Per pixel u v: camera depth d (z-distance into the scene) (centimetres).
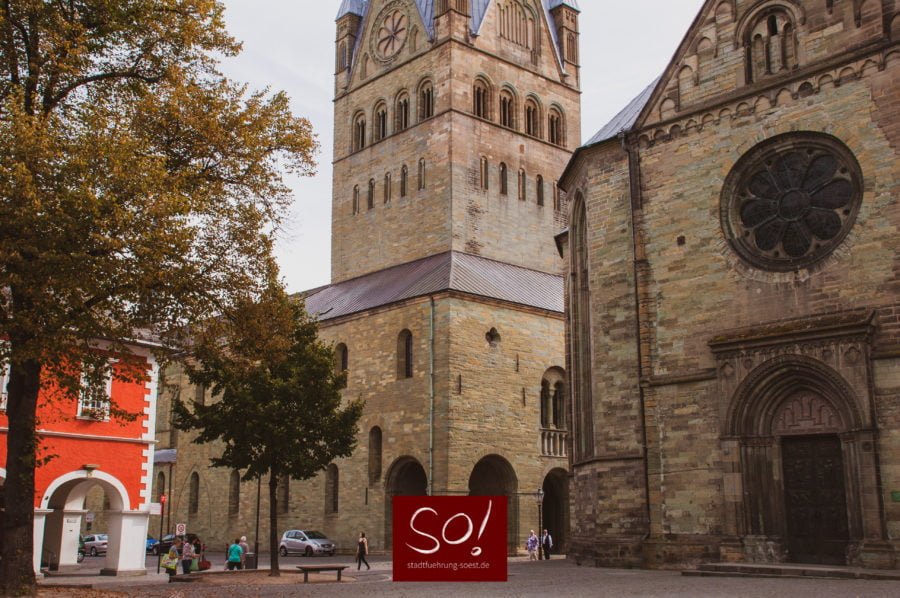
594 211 4225
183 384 8725
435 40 7519
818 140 3472
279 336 3272
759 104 3641
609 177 4191
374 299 6812
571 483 4744
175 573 4175
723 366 3506
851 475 3159
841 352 3206
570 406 4806
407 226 7456
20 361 2516
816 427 3316
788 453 3397
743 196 3669
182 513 8412
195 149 3017
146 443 4781
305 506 6994
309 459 4375
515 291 6700
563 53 8369
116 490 4622
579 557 4350
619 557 3809
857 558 3080
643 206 3931
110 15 2861
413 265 7206
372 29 8250
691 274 3728
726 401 3475
